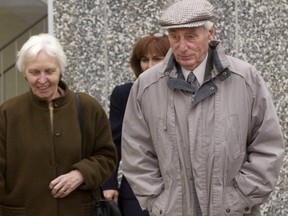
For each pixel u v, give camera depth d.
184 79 5.80
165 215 5.80
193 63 5.72
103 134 6.20
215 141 5.71
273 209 8.94
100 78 8.99
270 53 9.03
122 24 9.01
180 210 5.78
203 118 5.74
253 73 5.83
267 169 5.75
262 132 5.79
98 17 9.00
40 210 5.98
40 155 5.98
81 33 8.99
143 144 5.98
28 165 5.97
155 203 5.86
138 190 5.94
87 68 8.99
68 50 8.99
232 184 5.78
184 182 5.78
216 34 9.03
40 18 14.13
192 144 5.72
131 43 9.00
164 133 5.82
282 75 9.05
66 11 8.99
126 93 7.01
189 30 5.66
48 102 6.06
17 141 5.99
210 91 5.74
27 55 5.95
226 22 9.01
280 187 8.95
